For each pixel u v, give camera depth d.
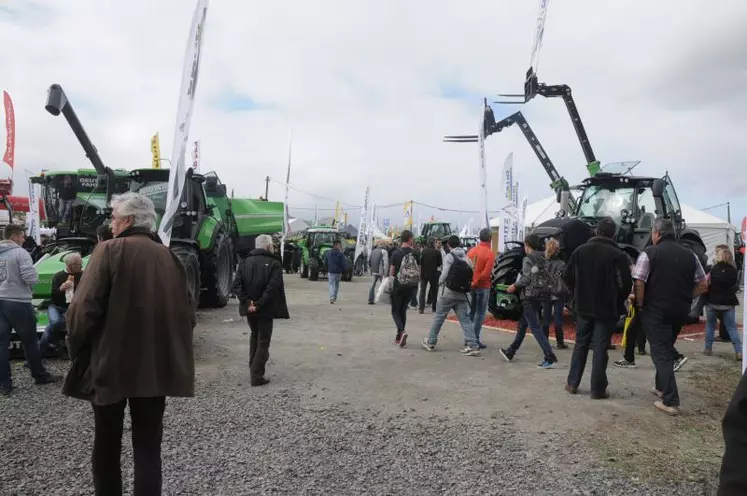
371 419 4.46
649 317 4.84
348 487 3.21
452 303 7.21
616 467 3.55
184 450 3.72
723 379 5.97
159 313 2.58
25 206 17.19
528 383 5.68
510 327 9.42
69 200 14.77
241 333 8.41
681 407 4.87
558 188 12.77
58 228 13.48
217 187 13.49
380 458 3.65
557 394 5.27
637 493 3.19
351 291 16.83
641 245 9.48
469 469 3.49
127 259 2.55
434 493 3.16
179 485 3.19
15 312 5.11
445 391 5.34
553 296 6.72
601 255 5.04
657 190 9.41
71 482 3.20
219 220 12.31
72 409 4.61
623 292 4.98
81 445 3.79
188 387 2.60
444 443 3.94
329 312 11.43
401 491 3.17
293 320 10.11
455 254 7.14
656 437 4.12
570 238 8.74
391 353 7.14
